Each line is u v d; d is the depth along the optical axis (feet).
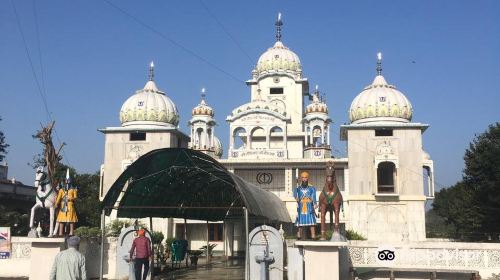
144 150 133.39
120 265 60.80
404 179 125.80
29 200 167.22
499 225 112.47
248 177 136.98
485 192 113.39
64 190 61.46
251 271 53.31
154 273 68.13
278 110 142.92
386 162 127.65
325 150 145.89
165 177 65.87
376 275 61.16
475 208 117.60
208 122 156.15
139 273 53.01
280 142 153.07
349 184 126.82
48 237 57.77
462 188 156.35
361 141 128.77
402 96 134.82
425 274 61.72
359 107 133.69
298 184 57.52
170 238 112.88
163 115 138.51
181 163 61.05
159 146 133.28
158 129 133.28
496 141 114.83
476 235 119.85
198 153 56.29
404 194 124.88
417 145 127.34
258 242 53.62
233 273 70.59
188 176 69.51
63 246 57.77
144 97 139.74
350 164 128.06
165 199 71.82
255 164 132.36
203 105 157.89
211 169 62.80
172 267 76.38
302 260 53.42
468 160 118.42
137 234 60.44
